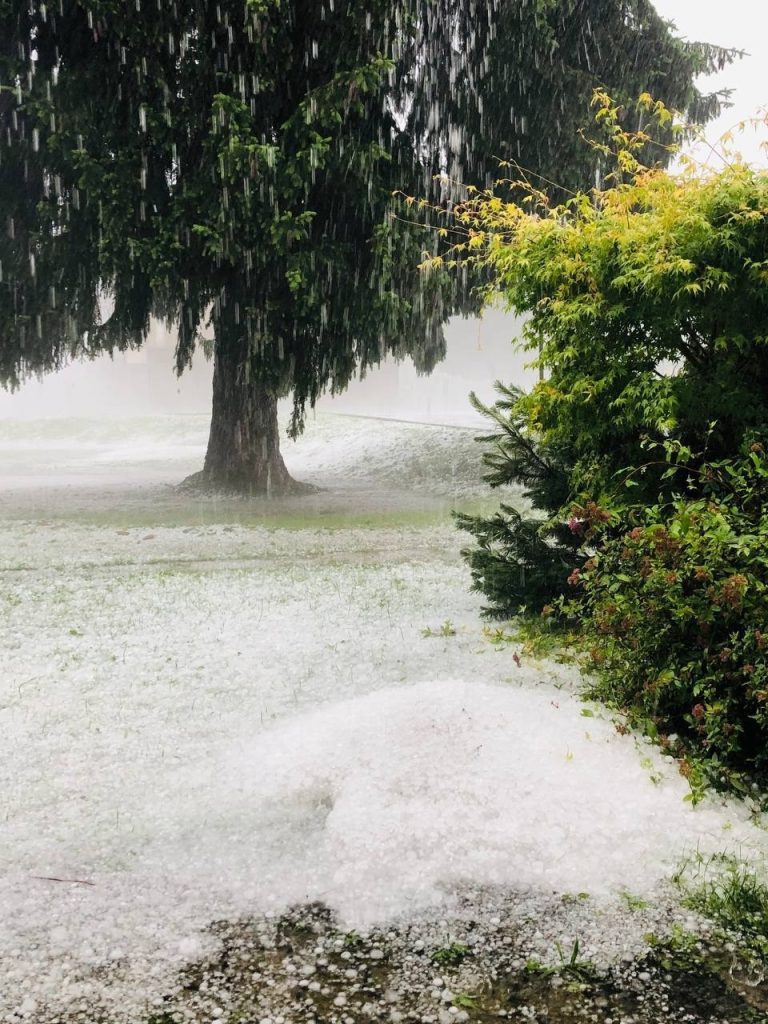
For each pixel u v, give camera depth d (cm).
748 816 349
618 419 491
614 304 481
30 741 446
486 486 1953
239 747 436
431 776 367
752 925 276
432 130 1694
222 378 1877
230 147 1295
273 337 1539
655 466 507
